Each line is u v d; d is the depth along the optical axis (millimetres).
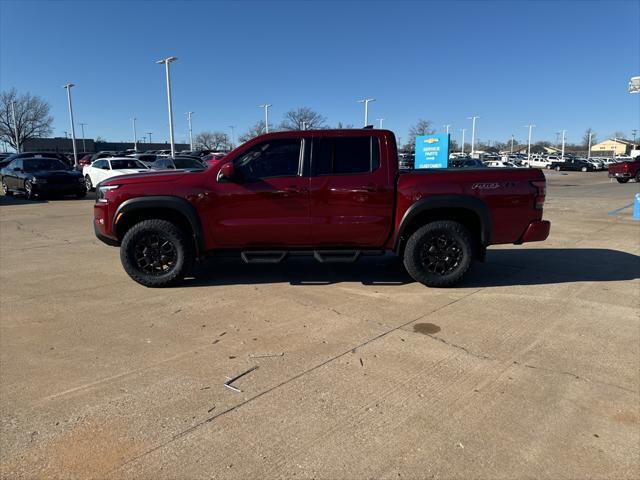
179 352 3824
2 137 70250
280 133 5457
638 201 11906
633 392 3180
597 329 4289
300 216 5414
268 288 5613
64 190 17531
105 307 4926
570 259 7203
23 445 2617
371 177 5391
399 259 6973
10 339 4082
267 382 3328
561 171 54438
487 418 2879
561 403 3045
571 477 2369
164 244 5559
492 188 5402
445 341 4027
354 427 2791
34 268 6613
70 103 45500
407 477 2369
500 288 5609
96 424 2816
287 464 2467
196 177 5465
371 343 3992
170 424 2822
